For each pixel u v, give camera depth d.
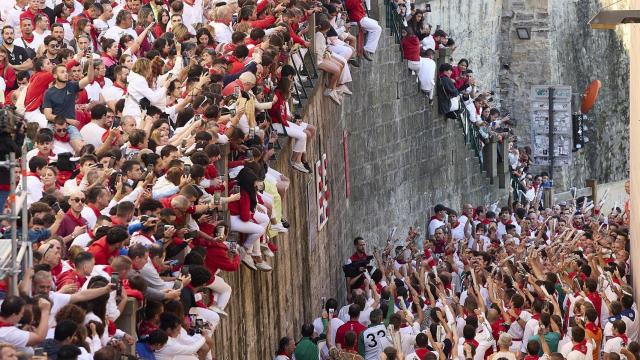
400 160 63.66
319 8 48.03
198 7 43.41
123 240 25.73
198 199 29.52
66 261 25.42
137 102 33.66
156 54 35.56
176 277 27.34
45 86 33.44
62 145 32.19
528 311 39.88
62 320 22.03
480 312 38.19
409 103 64.69
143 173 28.47
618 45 100.00
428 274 47.94
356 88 58.47
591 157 97.94
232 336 33.12
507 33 93.00
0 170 25.06
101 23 39.62
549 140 81.38
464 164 71.19
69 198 27.94
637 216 50.44
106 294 23.42
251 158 33.88
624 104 101.12
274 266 39.19
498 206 74.69
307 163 42.62
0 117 22.30
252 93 35.31
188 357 26.09
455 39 87.94
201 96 33.00
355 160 58.38
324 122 50.44
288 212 41.66
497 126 74.94
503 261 46.41
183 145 31.58
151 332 25.36
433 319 40.25
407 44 64.06
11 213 21.78
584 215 67.44
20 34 38.22
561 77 94.56
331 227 51.72
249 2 42.00
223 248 30.31
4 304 21.02
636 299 50.09
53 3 40.97
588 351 37.34
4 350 19.48
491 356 35.59
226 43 40.66
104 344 23.42
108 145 31.16
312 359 38.44
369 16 61.12
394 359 34.72
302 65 47.00
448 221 62.16
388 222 62.53
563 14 94.38
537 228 65.19
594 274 46.44
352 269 49.88
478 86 90.69
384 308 42.22
